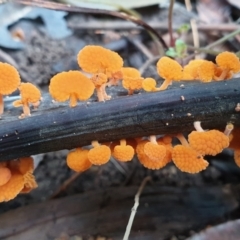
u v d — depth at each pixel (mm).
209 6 221
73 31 212
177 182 167
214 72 110
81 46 208
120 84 119
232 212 147
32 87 105
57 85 100
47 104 113
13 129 106
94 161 103
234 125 112
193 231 144
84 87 101
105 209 143
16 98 120
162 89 108
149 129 109
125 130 109
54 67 199
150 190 149
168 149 109
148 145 103
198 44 201
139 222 142
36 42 205
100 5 211
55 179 169
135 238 140
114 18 215
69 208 142
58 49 204
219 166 168
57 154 172
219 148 101
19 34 205
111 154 113
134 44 209
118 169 171
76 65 201
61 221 140
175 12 221
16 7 208
